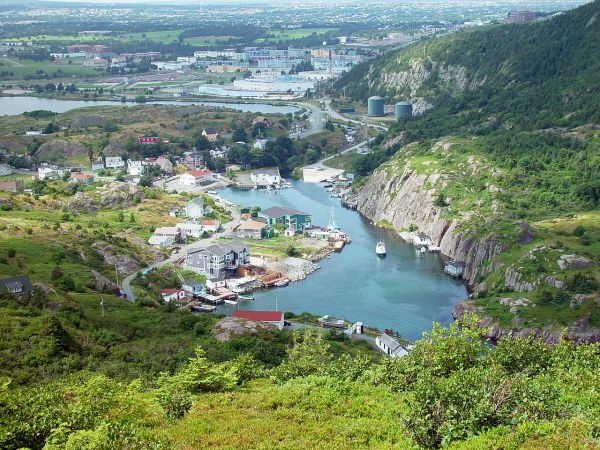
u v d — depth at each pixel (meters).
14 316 92.31
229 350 94.75
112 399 49.53
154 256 165.38
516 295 128.62
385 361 62.06
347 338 114.81
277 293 148.38
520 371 55.41
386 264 166.75
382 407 53.19
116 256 153.88
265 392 58.69
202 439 46.66
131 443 41.47
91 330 99.62
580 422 41.81
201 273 159.12
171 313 120.31
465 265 158.12
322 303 141.50
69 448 40.12
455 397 44.41
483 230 161.38
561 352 59.16
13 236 148.00
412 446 43.56
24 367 78.62
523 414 43.38
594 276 125.06
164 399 53.19
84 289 124.19
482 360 57.78
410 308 137.75
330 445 45.53
